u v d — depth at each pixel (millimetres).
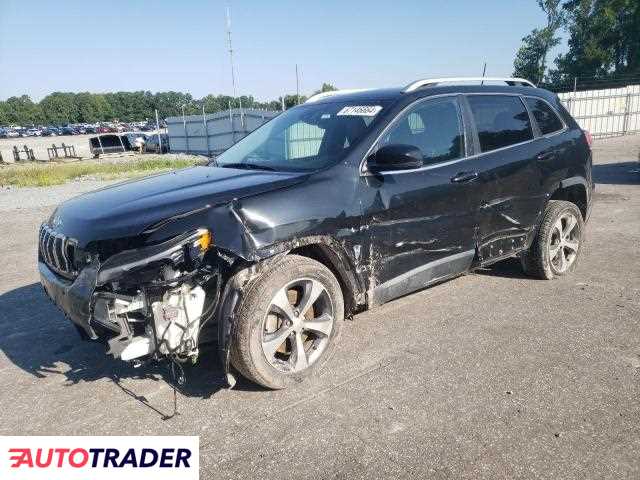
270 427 2857
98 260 2930
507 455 2539
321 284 3277
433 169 3881
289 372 3217
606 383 3164
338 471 2482
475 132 4266
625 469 2416
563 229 5105
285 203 3123
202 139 34188
